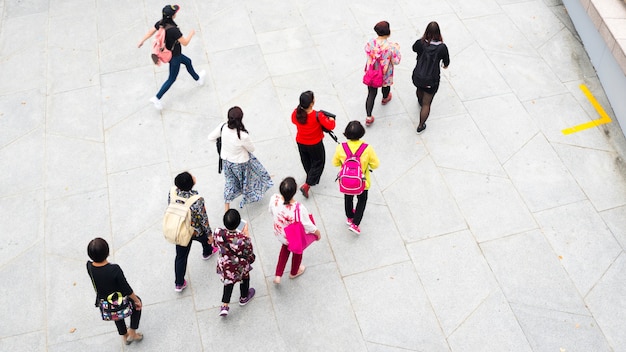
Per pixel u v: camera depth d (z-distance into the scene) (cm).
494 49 886
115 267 494
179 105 823
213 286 618
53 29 966
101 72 884
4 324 594
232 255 523
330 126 621
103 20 978
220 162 637
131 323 552
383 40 698
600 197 684
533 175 710
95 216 689
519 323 577
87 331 587
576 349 557
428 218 670
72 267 641
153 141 775
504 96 812
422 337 570
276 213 532
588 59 863
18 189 725
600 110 788
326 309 595
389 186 705
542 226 657
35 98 847
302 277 621
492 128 769
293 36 925
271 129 782
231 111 595
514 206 678
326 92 829
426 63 689
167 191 713
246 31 939
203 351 568
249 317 591
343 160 588
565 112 787
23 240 669
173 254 648
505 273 616
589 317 579
